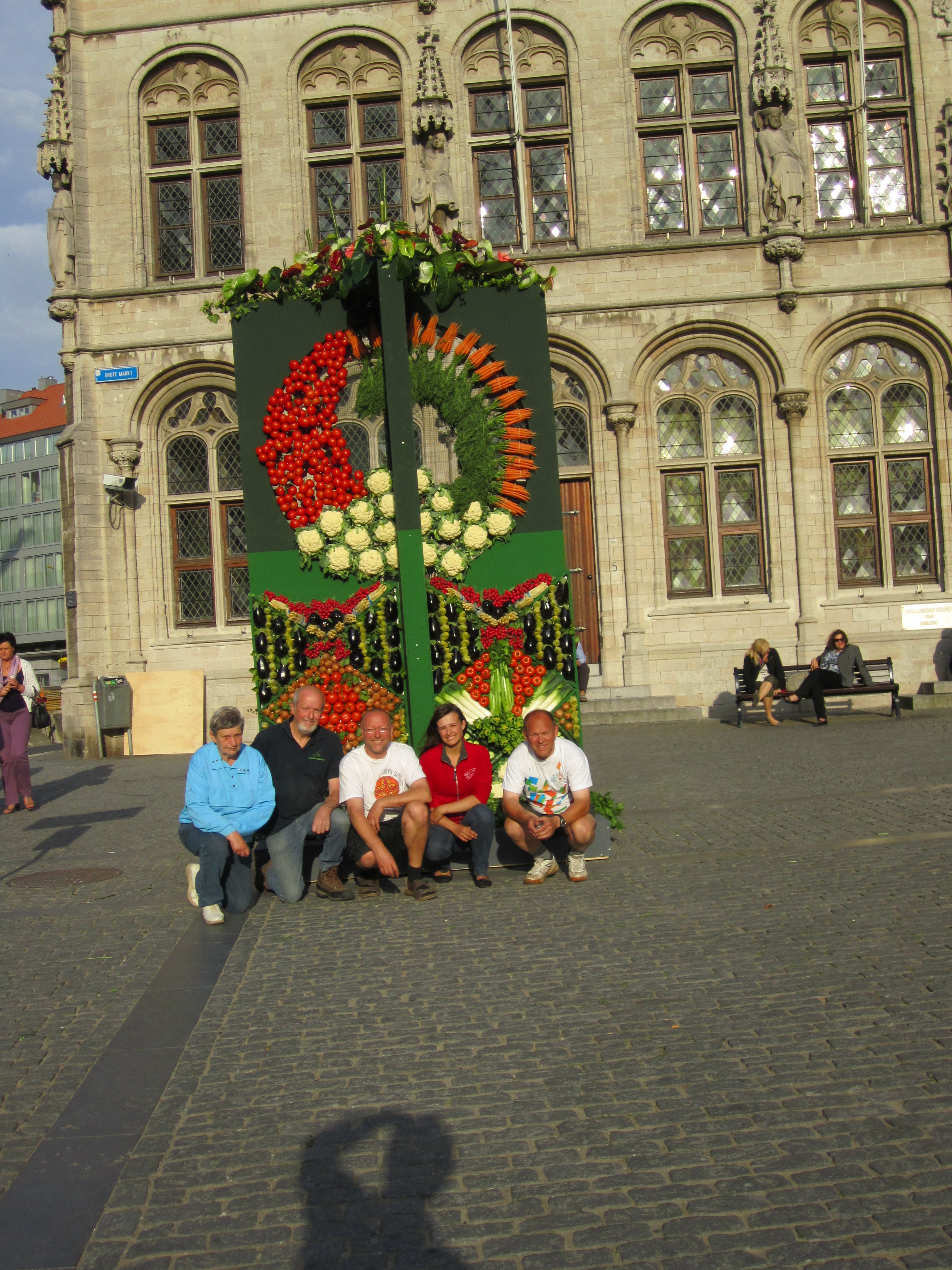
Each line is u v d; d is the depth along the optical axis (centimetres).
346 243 842
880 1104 373
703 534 1923
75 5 1961
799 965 525
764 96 1875
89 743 1869
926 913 598
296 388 852
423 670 816
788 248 1855
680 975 522
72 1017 513
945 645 1867
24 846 980
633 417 1883
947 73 1916
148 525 1953
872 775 1098
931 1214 304
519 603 852
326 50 1962
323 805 733
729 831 864
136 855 915
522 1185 334
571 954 566
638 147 1941
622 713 1808
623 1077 409
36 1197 342
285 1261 301
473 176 1952
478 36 1948
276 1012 505
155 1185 346
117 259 1955
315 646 850
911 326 1889
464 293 861
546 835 718
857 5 1891
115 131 1962
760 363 1895
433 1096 402
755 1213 310
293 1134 377
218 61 1972
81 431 1923
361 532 849
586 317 1891
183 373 1944
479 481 853
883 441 1909
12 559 7056
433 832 736
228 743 697
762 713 1833
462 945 598
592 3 1923
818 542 1891
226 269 1988
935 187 1900
